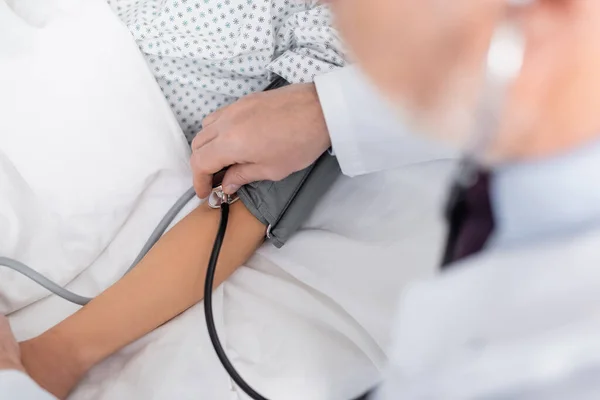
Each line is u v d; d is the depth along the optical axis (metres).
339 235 0.66
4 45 0.64
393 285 0.57
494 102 0.23
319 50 0.72
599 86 0.22
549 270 0.24
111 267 0.68
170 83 0.75
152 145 0.69
